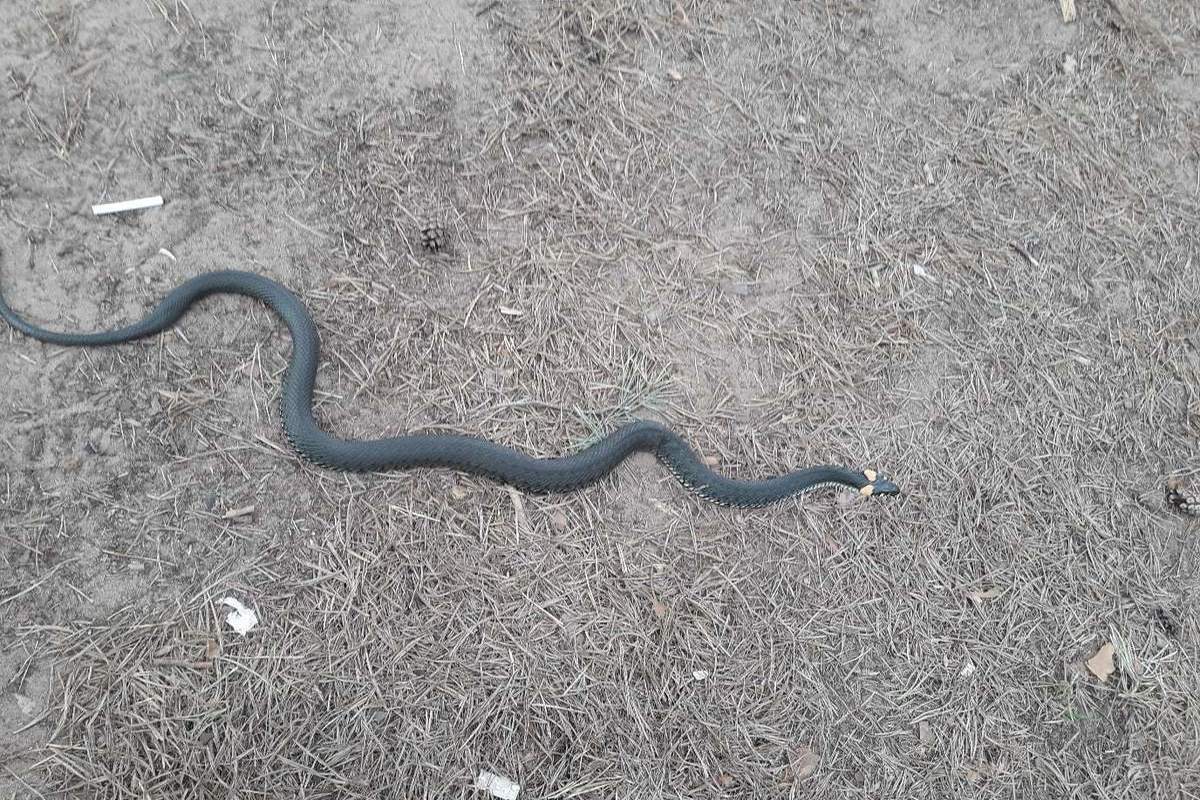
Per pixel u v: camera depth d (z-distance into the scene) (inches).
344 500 51.8
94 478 51.0
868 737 52.3
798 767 51.8
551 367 54.4
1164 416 56.9
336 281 53.9
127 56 54.0
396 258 54.4
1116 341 57.4
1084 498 55.4
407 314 54.0
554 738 50.9
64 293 52.1
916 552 54.0
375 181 54.9
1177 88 61.4
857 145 58.2
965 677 53.2
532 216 55.7
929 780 52.2
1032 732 53.1
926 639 53.3
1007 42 60.7
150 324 51.9
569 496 53.1
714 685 51.9
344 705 50.1
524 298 54.8
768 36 58.9
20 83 53.2
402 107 55.7
